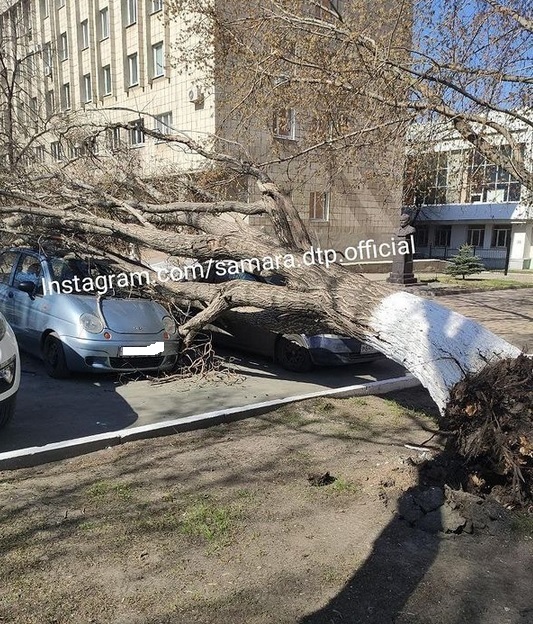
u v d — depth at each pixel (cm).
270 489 380
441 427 405
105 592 264
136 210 771
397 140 912
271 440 474
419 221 3759
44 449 414
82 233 783
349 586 276
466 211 3572
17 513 334
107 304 679
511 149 852
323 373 755
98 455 430
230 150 1167
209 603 259
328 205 2333
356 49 855
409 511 344
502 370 377
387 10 889
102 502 352
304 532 326
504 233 3581
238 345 833
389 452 455
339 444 470
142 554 296
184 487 378
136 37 2434
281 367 777
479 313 1320
